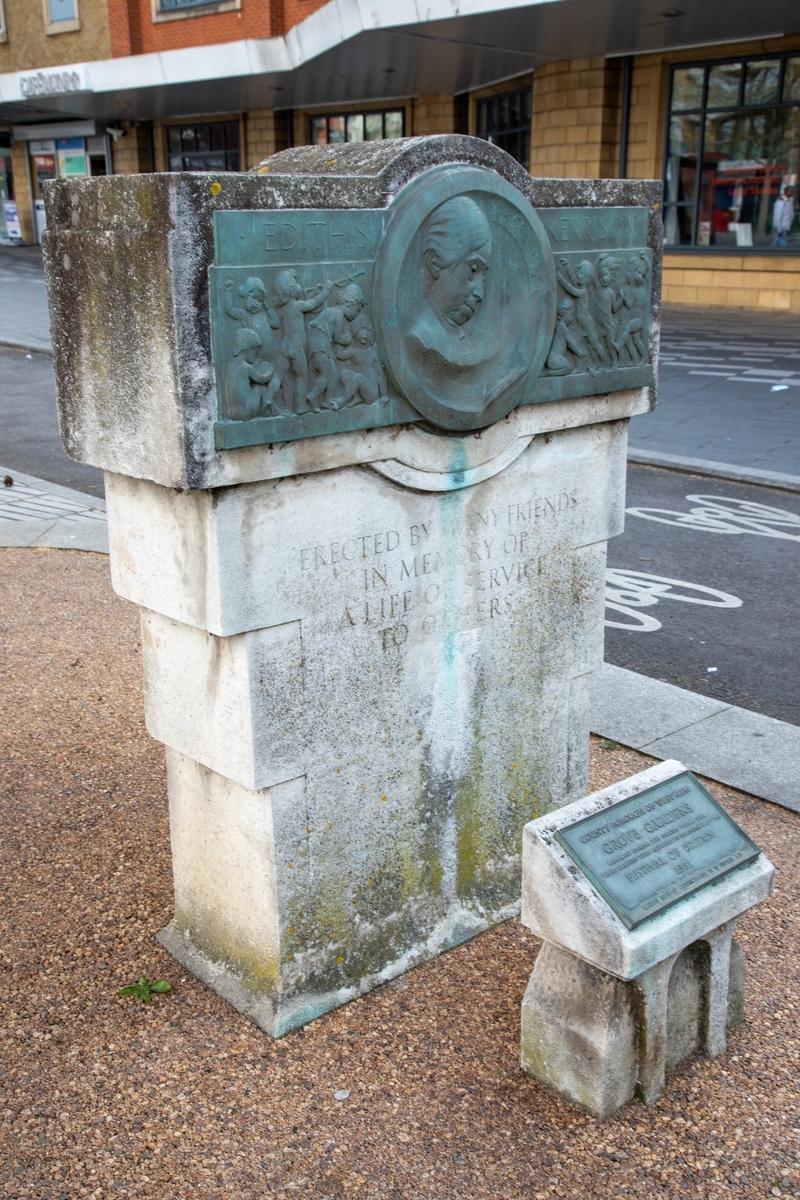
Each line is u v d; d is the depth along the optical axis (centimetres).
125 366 294
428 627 365
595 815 323
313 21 2131
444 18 1784
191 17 2784
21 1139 305
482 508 371
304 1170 296
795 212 2108
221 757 335
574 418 389
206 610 310
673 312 2194
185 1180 292
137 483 321
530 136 2430
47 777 507
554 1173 296
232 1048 341
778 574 824
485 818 407
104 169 3703
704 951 328
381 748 361
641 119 2188
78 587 770
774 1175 295
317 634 331
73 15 3170
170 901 415
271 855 337
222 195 275
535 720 416
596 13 1750
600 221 374
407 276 317
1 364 1788
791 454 1147
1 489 1046
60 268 307
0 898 416
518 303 349
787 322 2023
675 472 1124
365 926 371
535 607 402
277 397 296
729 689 623
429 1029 351
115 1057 336
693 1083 328
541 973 321
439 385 332
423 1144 305
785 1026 353
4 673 621
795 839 459
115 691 601
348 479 327
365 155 325
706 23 1847
